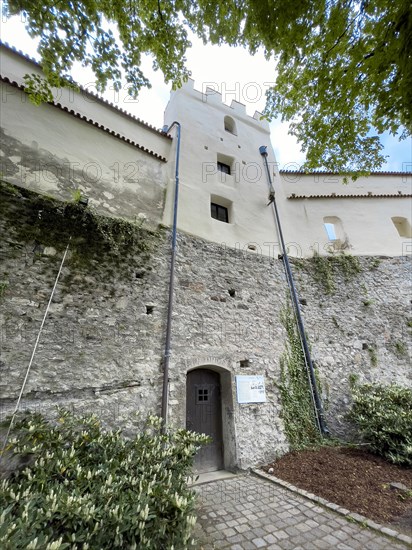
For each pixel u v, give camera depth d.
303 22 3.17
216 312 5.20
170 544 2.12
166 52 3.76
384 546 2.38
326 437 5.11
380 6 2.83
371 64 3.18
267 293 6.09
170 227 5.50
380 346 6.54
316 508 3.05
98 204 4.76
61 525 1.95
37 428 2.85
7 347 3.20
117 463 2.68
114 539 1.91
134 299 4.41
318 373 5.78
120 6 3.21
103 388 3.68
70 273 3.94
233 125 8.27
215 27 3.55
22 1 2.94
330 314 6.59
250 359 5.15
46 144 4.55
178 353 4.48
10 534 1.67
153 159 6.04
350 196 8.53
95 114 5.72
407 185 9.72
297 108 4.46
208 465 4.36
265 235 6.93
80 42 3.38
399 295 7.36
